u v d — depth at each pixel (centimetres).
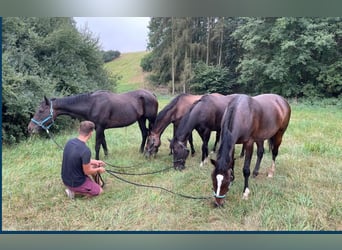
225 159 254
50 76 678
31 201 288
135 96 455
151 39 1927
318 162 412
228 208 275
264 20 1401
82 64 802
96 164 313
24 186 318
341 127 675
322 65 1331
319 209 275
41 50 724
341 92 1322
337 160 421
